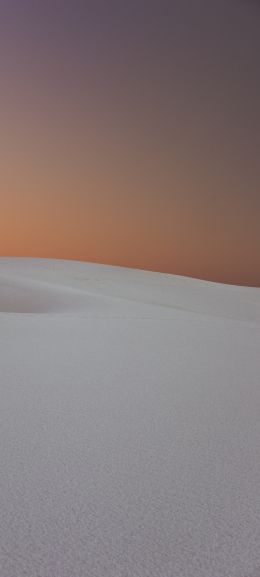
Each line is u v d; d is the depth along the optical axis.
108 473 2.88
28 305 20.25
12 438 3.51
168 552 2.06
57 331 9.72
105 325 10.80
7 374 5.79
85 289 27.88
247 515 2.38
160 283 32.94
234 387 5.29
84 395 4.82
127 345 8.25
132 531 2.21
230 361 6.98
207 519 2.34
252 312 26.58
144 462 3.07
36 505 2.46
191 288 32.62
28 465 2.99
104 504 2.48
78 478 2.80
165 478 2.82
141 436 3.59
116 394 4.88
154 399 4.70
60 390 5.01
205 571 1.93
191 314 16.23
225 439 3.55
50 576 1.89
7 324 10.47
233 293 32.62
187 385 5.36
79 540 2.13
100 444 3.40
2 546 2.08
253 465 3.04
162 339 9.08
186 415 4.17
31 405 4.42
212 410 4.34
